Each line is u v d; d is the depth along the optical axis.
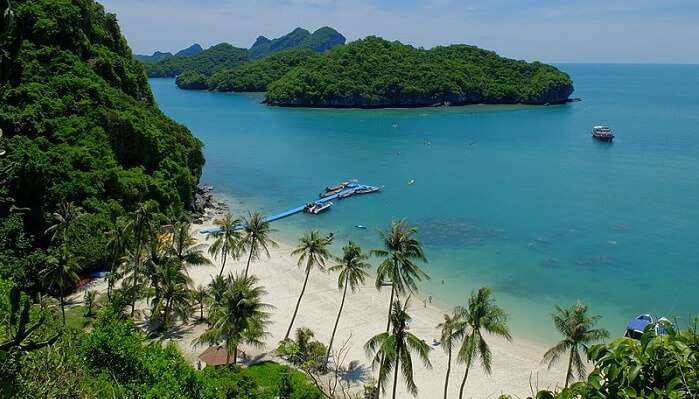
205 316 66.12
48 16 113.44
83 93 103.44
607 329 67.06
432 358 58.72
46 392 17.41
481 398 52.00
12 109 91.38
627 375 9.84
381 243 97.19
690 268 84.56
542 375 56.12
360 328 64.94
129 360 34.56
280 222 109.00
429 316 69.31
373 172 151.38
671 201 120.19
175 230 69.19
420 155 173.62
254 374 50.22
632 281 80.25
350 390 50.97
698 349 9.97
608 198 123.12
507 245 95.25
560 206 117.69
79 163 88.50
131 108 113.62
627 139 199.12
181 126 129.75
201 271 81.12
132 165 106.06
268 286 76.12
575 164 159.00
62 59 109.19
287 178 146.00
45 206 79.31
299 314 68.00
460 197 125.81
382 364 43.50
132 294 65.75
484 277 81.94
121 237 67.38
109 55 129.25
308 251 70.88
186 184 111.62
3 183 13.30
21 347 12.06
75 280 64.31
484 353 46.50
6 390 13.86
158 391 32.75
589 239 97.75
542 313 70.81
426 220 109.50
